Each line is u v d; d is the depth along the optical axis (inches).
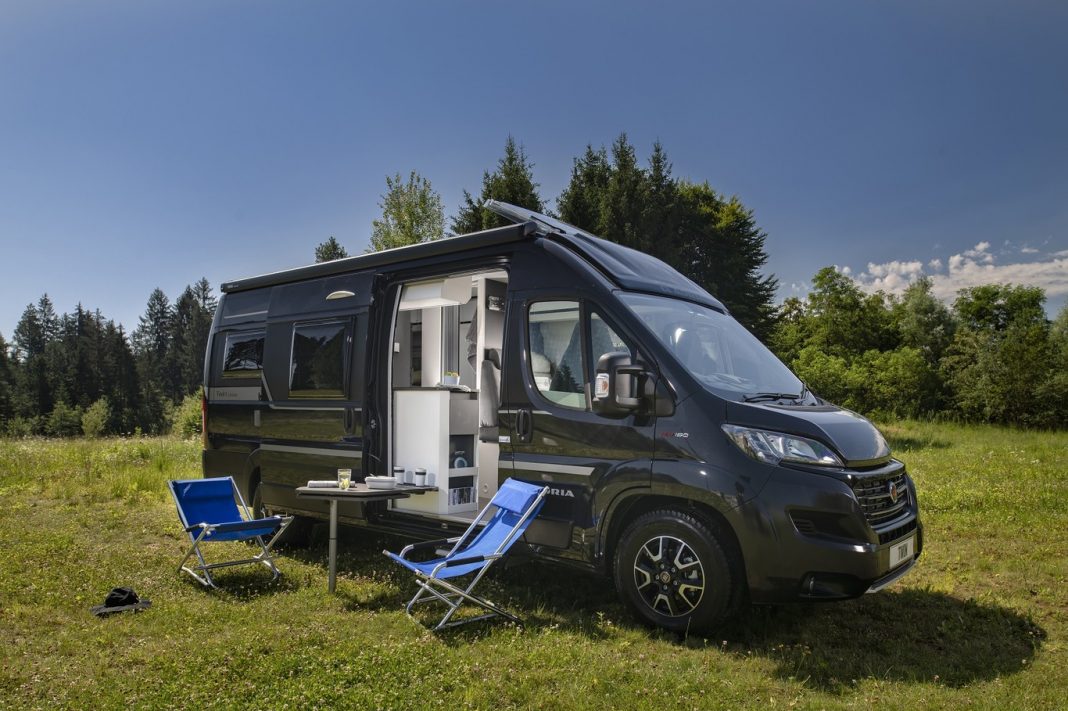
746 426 173.9
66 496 390.3
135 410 3432.6
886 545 167.8
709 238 876.6
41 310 5260.8
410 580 229.9
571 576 235.1
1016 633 186.2
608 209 781.9
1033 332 1095.0
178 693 141.2
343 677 147.7
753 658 165.3
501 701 140.1
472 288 278.1
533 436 207.2
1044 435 826.2
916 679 155.5
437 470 243.4
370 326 254.7
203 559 239.1
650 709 136.9
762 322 917.8
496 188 824.3
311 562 259.0
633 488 184.4
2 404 3272.6
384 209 869.2
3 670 155.3
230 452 309.0
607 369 184.1
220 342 323.3
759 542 165.5
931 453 583.5
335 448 258.8
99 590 216.4
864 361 1301.7
